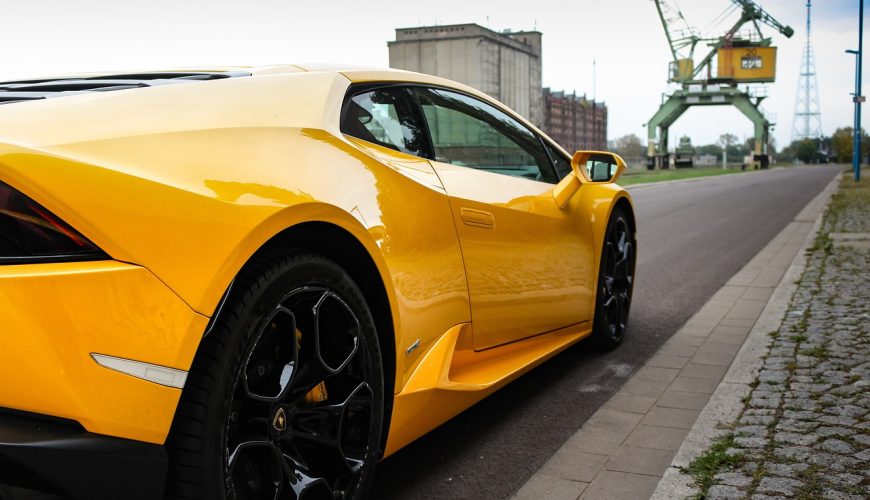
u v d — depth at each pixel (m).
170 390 1.50
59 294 1.39
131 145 1.63
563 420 3.09
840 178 39.53
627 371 3.80
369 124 2.39
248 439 1.68
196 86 2.02
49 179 1.42
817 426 2.80
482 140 3.02
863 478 2.33
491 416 3.15
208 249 1.57
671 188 29.19
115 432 1.45
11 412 1.44
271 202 1.73
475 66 66.25
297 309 1.85
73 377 1.40
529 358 3.13
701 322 4.92
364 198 2.12
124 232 1.47
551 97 133.62
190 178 1.64
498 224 2.83
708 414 3.00
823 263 7.14
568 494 2.38
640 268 7.52
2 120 1.61
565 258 3.45
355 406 2.00
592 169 3.81
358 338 1.98
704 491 2.28
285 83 2.22
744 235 10.80
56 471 1.40
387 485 2.46
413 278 2.28
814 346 3.98
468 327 2.65
